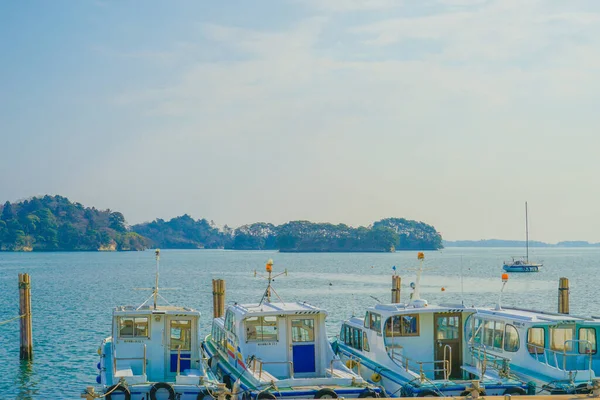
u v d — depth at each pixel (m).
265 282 123.50
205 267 194.62
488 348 33.59
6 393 38.78
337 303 83.31
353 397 27.80
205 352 38.28
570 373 28.73
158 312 31.88
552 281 129.50
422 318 33.03
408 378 29.92
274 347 31.95
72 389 39.66
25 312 46.69
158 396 27.89
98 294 98.19
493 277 143.38
